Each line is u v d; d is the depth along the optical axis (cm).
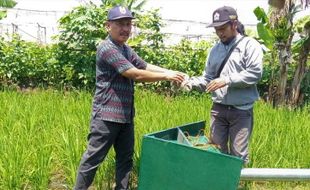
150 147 280
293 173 273
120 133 327
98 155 317
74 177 339
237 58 329
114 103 312
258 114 557
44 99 619
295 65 859
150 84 839
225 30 327
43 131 425
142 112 533
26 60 843
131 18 305
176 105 588
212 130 357
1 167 329
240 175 260
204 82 347
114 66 303
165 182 277
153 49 877
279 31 761
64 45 832
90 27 805
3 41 870
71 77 825
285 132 464
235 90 335
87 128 410
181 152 270
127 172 334
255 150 393
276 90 798
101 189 351
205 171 263
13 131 407
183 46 888
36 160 344
